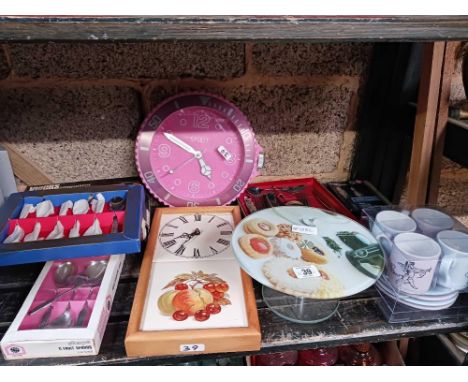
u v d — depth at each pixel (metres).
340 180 1.00
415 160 0.80
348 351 0.86
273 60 0.84
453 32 0.51
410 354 0.94
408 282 0.61
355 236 0.65
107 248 0.61
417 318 0.63
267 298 0.66
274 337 0.59
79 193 0.75
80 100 0.81
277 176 0.98
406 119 0.85
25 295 0.65
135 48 0.78
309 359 0.85
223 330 0.56
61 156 0.86
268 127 0.91
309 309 0.64
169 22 0.46
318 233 0.65
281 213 0.71
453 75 0.87
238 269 0.67
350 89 0.89
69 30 0.45
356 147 0.97
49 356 0.54
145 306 0.59
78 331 0.54
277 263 0.58
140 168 0.83
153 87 0.83
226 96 0.86
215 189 0.87
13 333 0.54
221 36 0.48
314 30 0.49
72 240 0.61
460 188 1.03
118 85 0.81
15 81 0.77
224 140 0.85
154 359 0.56
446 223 0.69
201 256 0.70
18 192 0.77
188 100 0.81
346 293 0.53
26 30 0.45
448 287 0.62
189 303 0.60
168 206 0.85
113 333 0.59
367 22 0.49
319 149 0.96
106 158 0.89
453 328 0.62
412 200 0.82
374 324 0.62
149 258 0.69
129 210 0.69
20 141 0.83
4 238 0.64
